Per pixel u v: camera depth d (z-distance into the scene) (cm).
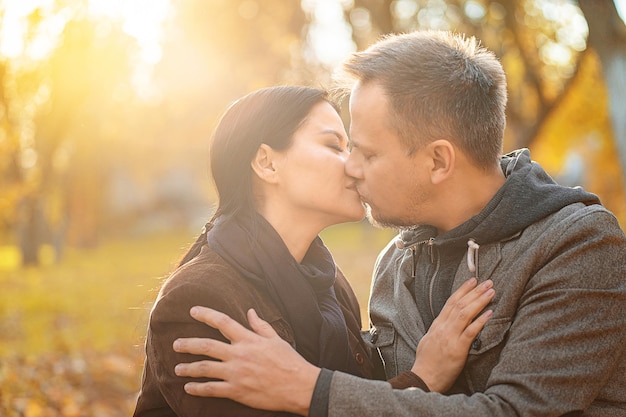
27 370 723
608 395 217
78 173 2789
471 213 234
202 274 225
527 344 210
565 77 1188
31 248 2294
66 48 1187
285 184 241
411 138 228
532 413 205
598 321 209
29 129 1168
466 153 229
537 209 223
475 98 227
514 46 1184
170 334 221
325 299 247
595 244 213
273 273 231
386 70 231
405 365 245
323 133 242
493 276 226
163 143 2995
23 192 1218
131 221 3756
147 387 238
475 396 209
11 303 1350
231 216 241
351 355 242
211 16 1398
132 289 1513
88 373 720
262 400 209
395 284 261
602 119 1296
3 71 1050
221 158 246
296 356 213
